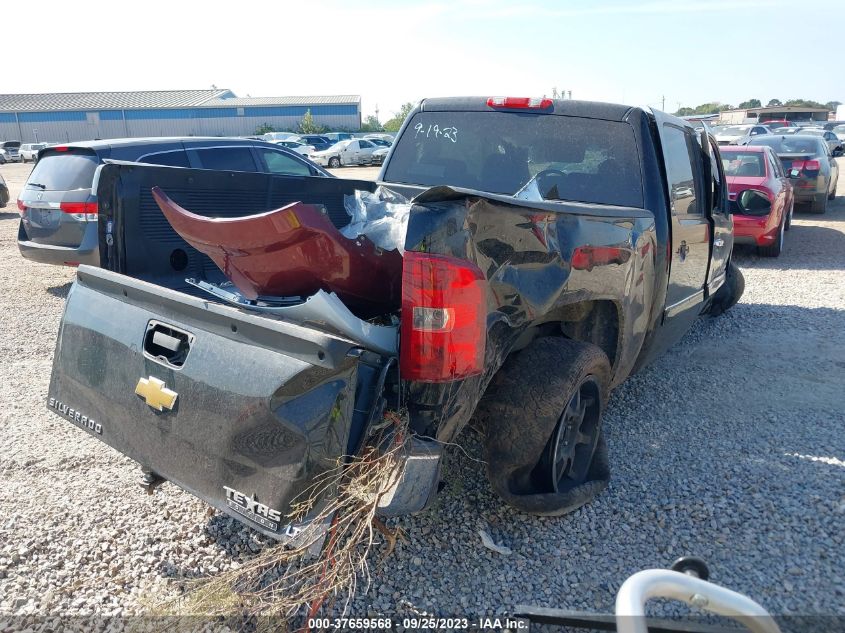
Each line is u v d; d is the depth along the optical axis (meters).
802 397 5.00
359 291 2.88
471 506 3.44
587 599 2.82
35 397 5.02
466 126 4.55
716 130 26.91
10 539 3.22
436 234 2.37
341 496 2.30
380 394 2.41
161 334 2.69
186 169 3.42
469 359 2.46
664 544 3.17
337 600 2.81
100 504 3.52
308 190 4.00
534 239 2.79
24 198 8.23
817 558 3.05
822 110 69.06
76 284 3.16
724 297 7.09
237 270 2.91
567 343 3.24
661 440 4.25
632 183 3.95
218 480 2.50
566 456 3.35
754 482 3.69
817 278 9.21
